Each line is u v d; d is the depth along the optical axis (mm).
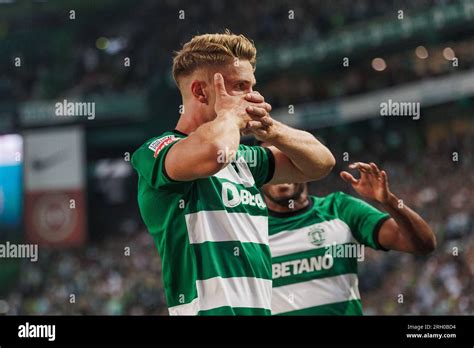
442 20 67750
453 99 69938
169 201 7895
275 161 8961
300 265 13492
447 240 53969
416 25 68750
